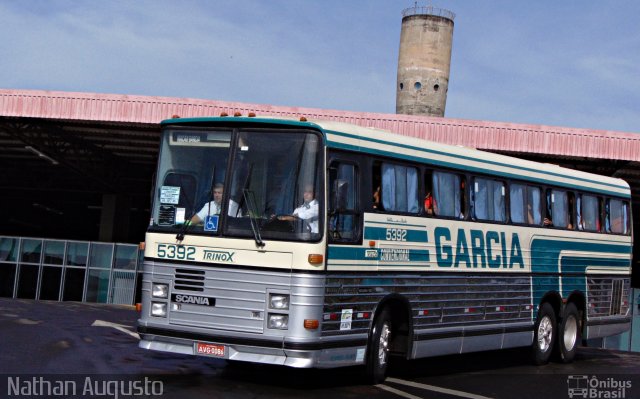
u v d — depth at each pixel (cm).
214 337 1166
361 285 1237
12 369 1185
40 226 7612
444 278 1434
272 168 1179
